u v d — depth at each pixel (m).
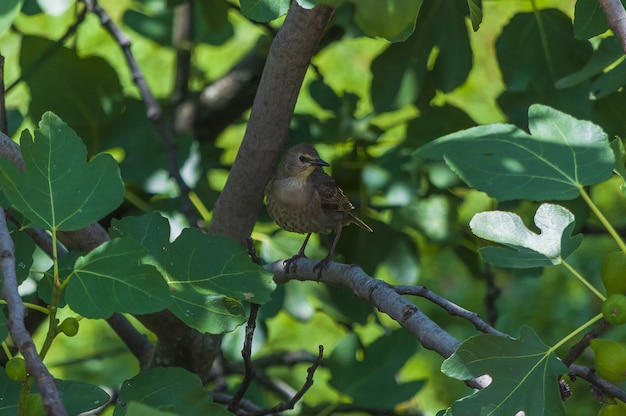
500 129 5.04
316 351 17.81
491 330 5.49
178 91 12.66
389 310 5.83
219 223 7.96
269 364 12.19
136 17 12.46
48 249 7.40
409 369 17.59
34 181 4.57
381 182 10.34
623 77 7.24
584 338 4.59
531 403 4.36
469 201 14.91
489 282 11.11
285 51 6.91
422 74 9.59
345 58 19.41
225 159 13.82
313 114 11.37
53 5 10.05
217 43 12.94
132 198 10.22
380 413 10.53
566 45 9.23
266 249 10.09
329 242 11.30
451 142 4.99
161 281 4.20
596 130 4.98
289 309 10.09
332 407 8.64
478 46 18.66
